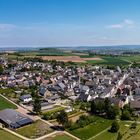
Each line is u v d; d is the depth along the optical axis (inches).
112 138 5866.1
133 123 6781.5
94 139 5772.6
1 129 6117.1
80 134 6038.4
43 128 6323.8
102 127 6594.5
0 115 6747.1
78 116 7431.1
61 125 6584.6
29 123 6604.3
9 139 5447.8
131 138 5826.8
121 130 6397.6
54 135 5876.0
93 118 7126.0
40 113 7485.2
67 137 5802.2
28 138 5639.8
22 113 7470.5
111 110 7401.6
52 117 7062.0
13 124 6318.9
